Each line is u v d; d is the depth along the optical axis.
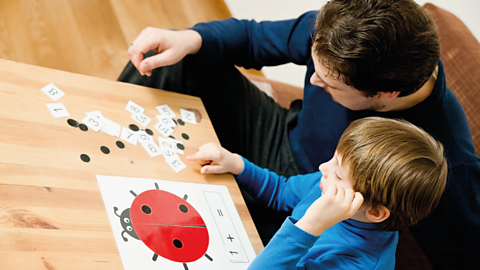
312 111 1.18
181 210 0.75
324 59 0.81
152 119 0.92
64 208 0.63
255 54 1.25
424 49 0.78
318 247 0.83
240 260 0.73
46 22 1.75
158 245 0.66
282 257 0.71
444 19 1.49
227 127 1.23
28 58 1.58
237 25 1.23
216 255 0.71
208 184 0.85
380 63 0.77
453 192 0.99
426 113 0.97
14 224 0.58
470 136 1.03
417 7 0.80
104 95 0.90
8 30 1.64
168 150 0.86
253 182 1.01
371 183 0.73
